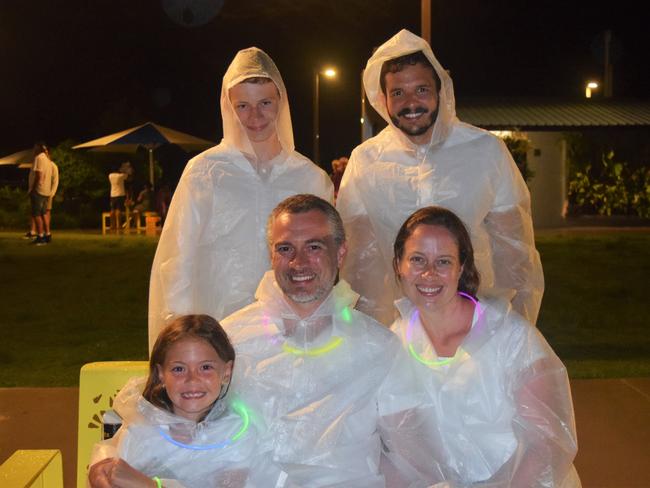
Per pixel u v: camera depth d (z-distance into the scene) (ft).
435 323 6.94
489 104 55.31
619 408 13.78
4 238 45.50
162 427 6.82
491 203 9.50
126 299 26.13
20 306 25.00
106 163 56.54
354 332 6.97
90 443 9.12
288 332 7.06
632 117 53.01
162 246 9.48
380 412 6.95
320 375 6.90
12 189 60.85
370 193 9.58
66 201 55.77
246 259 9.49
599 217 53.21
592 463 11.65
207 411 6.96
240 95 9.47
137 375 9.09
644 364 17.02
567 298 25.50
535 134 51.96
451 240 6.81
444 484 6.66
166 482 6.54
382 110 9.78
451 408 6.77
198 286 9.53
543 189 52.47
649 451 12.05
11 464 7.75
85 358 18.29
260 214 9.52
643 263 33.22
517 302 9.55
